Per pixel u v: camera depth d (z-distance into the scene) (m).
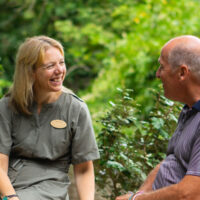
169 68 3.61
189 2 15.77
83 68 19.58
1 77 8.48
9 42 19.31
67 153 4.33
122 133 5.31
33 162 4.21
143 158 5.36
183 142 3.50
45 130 4.21
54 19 21.06
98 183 5.38
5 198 3.91
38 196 3.99
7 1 21.25
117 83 12.70
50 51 4.09
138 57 12.44
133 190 5.27
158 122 5.16
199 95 3.53
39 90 4.20
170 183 3.59
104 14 20.31
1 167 4.11
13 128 4.23
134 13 17.34
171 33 14.48
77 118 4.26
